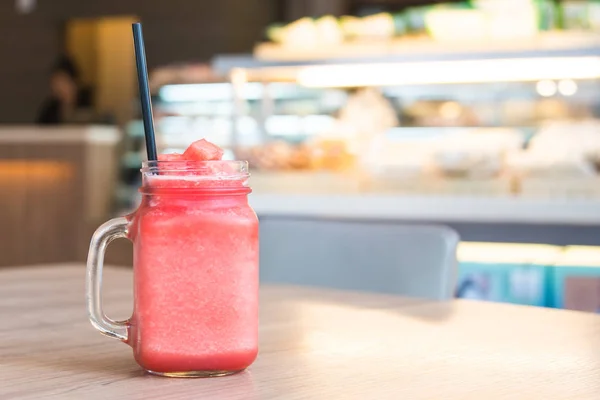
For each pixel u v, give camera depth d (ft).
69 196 18.58
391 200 11.35
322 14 27.86
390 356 3.22
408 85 12.46
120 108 32.58
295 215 11.82
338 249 5.94
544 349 3.40
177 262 2.80
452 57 11.30
